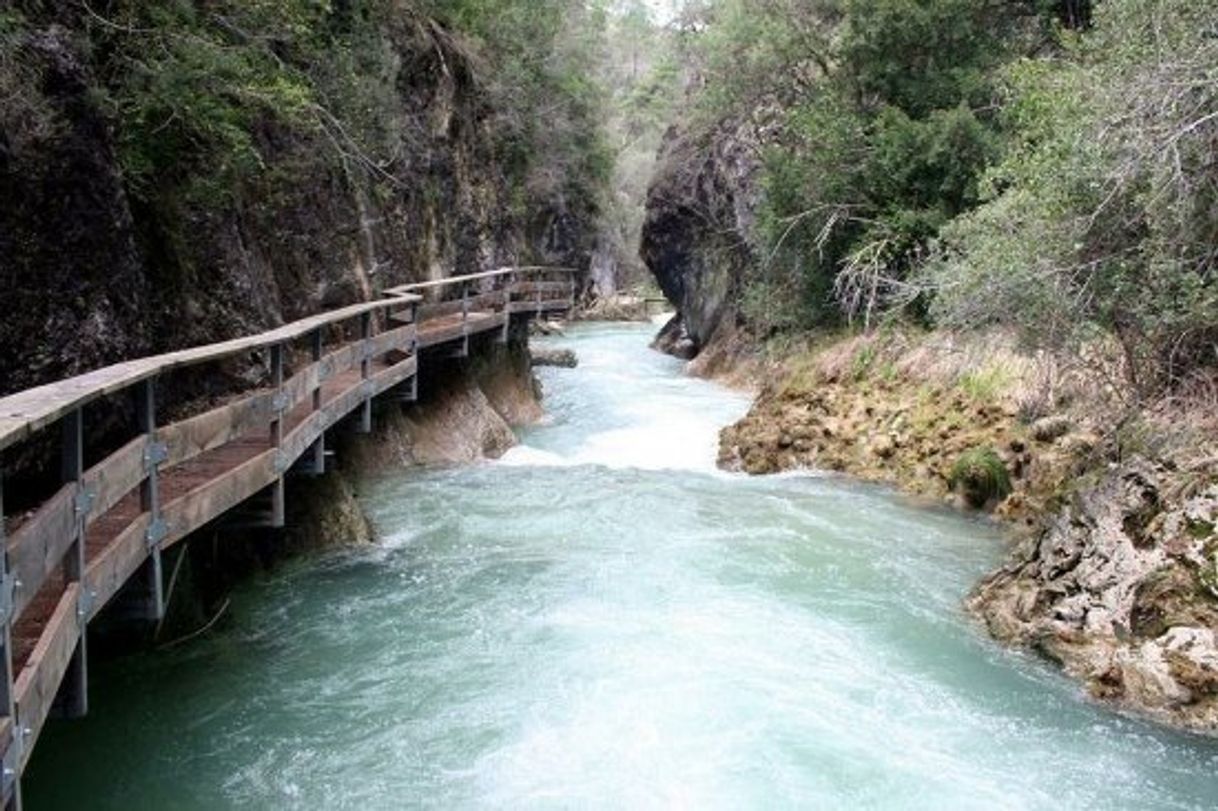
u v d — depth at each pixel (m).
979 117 14.95
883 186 15.21
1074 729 5.43
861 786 4.86
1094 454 8.34
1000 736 5.35
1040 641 6.42
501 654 6.45
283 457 6.48
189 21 7.51
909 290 12.66
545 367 23.42
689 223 24.89
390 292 11.59
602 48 30.50
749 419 13.66
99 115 6.27
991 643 6.62
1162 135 6.56
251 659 6.40
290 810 4.72
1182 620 5.84
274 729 5.48
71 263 5.91
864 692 5.88
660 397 18.50
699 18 21.48
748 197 20.34
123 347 6.40
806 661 6.30
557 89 24.81
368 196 13.14
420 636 6.77
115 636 6.24
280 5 8.53
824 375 13.85
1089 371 9.16
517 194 21.88
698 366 22.25
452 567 8.23
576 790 4.84
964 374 11.57
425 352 12.78
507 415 16.05
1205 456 6.60
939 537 9.09
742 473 12.07
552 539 9.03
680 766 5.04
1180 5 7.00
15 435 2.67
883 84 15.83
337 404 8.17
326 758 5.18
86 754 5.21
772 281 17.59
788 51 17.47
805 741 5.28
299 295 11.03
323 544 8.57
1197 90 6.57
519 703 5.75
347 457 11.03
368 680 6.09
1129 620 6.14
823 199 15.86
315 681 6.08
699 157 22.89
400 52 15.00
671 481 11.47
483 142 19.25
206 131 8.16
